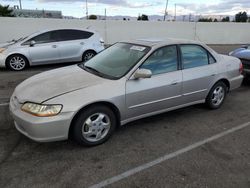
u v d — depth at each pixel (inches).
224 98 201.2
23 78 289.1
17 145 135.7
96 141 136.5
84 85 133.1
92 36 385.1
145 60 149.3
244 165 122.9
